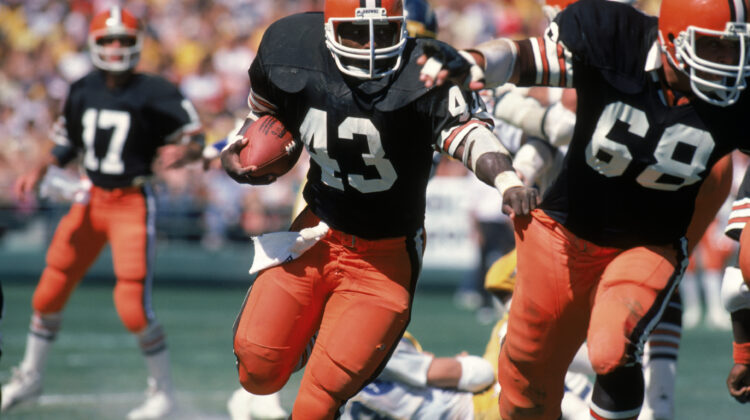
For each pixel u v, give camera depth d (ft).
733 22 31.40
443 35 166.40
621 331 33.96
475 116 34.78
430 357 44.93
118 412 57.82
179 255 142.20
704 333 100.83
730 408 60.34
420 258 38.42
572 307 36.73
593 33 33.65
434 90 34.24
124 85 63.21
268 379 38.11
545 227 36.76
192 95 165.37
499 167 33.12
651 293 34.81
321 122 35.47
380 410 44.55
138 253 61.00
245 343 37.45
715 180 44.42
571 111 46.68
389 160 35.47
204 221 143.43
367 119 34.68
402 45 34.50
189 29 175.63
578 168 35.81
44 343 60.23
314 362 37.11
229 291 135.54
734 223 37.45
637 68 33.53
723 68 31.86
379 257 37.40
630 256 35.65
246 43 173.27
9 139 164.14
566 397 45.73
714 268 108.78
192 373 71.15
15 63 176.45
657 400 46.42
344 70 34.50
